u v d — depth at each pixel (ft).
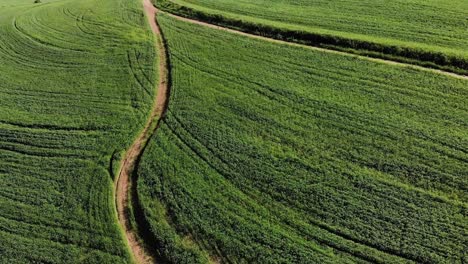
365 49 111.96
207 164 88.99
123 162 94.22
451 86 95.66
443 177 78.13
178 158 91.30
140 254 75.56
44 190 89.86
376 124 90.68
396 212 74.02
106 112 108.47
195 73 115.85
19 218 84.79
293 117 96.43
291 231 74.23
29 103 116.37
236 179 84.64
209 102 104.88
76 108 111.65
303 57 113.80
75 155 97.19
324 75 106.42
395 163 82.12
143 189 85.76
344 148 87.04
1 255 78.84
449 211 72.90
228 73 113.39
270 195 80.69
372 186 78.74
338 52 113.19
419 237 70.08
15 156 99.60
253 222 76.43
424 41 110.01
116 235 78.59
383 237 70.90
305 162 85.46
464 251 67.51
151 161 91.40
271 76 109.70
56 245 78.95
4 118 111.65
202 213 79.15
